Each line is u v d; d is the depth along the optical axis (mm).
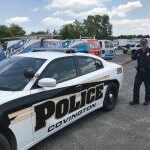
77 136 6047
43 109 5090
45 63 5523
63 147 5512
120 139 5922
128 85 11938
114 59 35281
